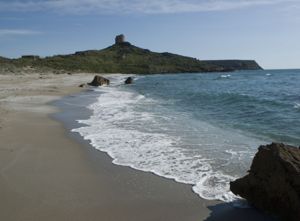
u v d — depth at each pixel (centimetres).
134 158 1199
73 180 988
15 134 1544
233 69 18212
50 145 1370
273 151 786
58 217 764
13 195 879
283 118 2014
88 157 1212
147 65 15250
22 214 777
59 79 6794
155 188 930
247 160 1163
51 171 1062
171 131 1655
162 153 1259
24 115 2084
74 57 14175
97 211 797
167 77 10419
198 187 934
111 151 1288
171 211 800
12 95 3309
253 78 8856
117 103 2905
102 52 16650
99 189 922
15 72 7975
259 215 778
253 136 1541
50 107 2548
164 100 3181
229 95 3456
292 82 6519
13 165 1112
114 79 8475
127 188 932
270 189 769
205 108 2566
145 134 1583
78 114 2217
